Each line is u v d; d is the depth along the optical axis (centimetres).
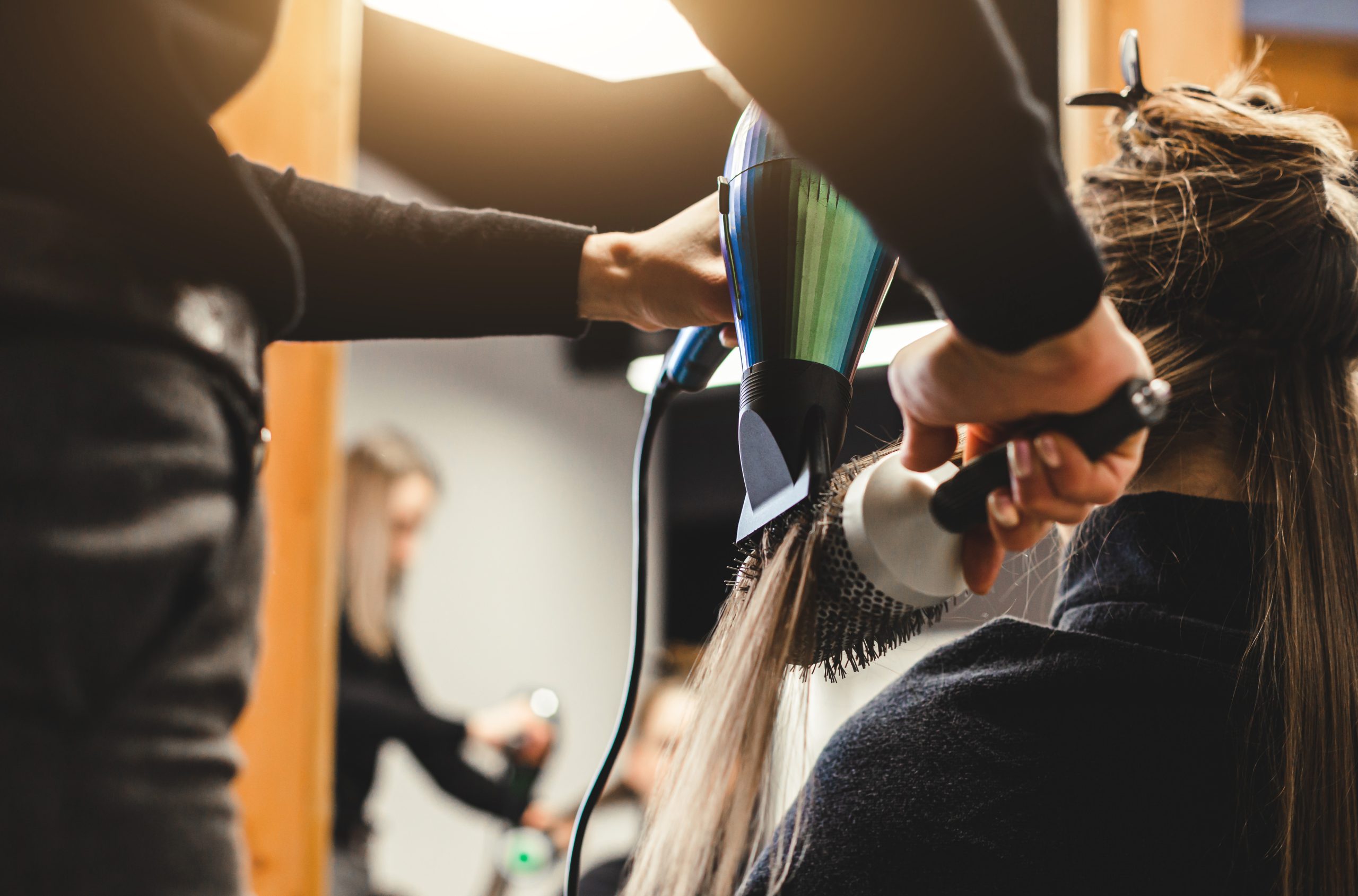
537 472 382
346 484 239
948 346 45
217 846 39
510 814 237
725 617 58
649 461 74
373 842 266
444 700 336
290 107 144
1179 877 55
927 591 50
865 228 58
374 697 228
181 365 39
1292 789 56
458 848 326
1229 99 70
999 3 152
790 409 55
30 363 36
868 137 39
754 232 58
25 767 34
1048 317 41
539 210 235
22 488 35
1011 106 39
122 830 36
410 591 327
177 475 38
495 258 74
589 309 74
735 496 405
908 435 50
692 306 71
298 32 145
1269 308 61
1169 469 63
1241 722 57
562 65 134
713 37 39
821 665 56
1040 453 45
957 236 40
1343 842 56
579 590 398
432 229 73
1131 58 68
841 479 54
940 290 42
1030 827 56
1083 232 42
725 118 194
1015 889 55
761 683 52
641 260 72
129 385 37
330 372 144
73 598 35
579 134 210
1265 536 60
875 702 63
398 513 243
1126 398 43
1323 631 58
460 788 236
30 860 34
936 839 56
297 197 74
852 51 38
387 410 323
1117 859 55
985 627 63
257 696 139
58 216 37
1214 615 60
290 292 45
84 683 35
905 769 58
